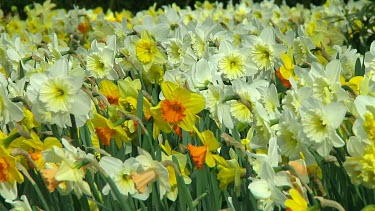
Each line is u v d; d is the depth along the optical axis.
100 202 3.85
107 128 4.30
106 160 3.69
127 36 6.51
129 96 4.54
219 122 4.42
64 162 3.49
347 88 4.00
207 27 6.47
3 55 6.25
